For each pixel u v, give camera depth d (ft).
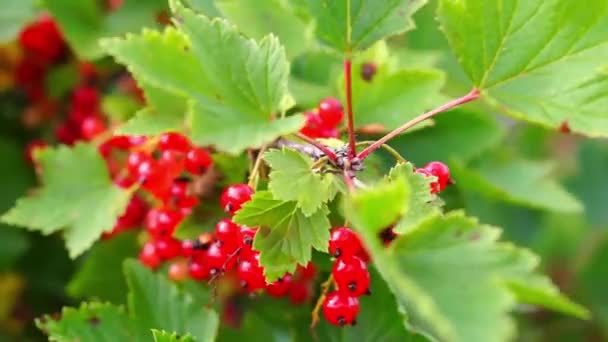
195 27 1.28
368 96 1.41
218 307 1.44
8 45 1.72
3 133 1.77
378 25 1.29
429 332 1.36
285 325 1.44
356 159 1.25
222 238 1.28
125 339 1.36
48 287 1.74
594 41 1.27
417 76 1.41
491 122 1.51
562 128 1.27
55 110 1.77
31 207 1.46
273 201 1.24
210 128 1.23
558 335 1.96
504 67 1.28
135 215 1.51
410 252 1.11
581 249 2.08
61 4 1.57
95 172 1.48
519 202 1.59
